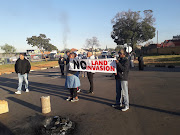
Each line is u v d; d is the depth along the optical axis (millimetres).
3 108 4910
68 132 3537
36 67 23562
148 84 8109
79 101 5832
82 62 5527
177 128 3490
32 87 8930
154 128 3539
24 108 5336
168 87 7250
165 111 4473
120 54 4652
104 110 4801
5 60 32406
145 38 48625
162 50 38375
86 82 9555
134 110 4668
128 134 3342
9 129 3818
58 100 6137
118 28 49281
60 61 13352
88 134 3416
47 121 4168
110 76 11609
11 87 9203
